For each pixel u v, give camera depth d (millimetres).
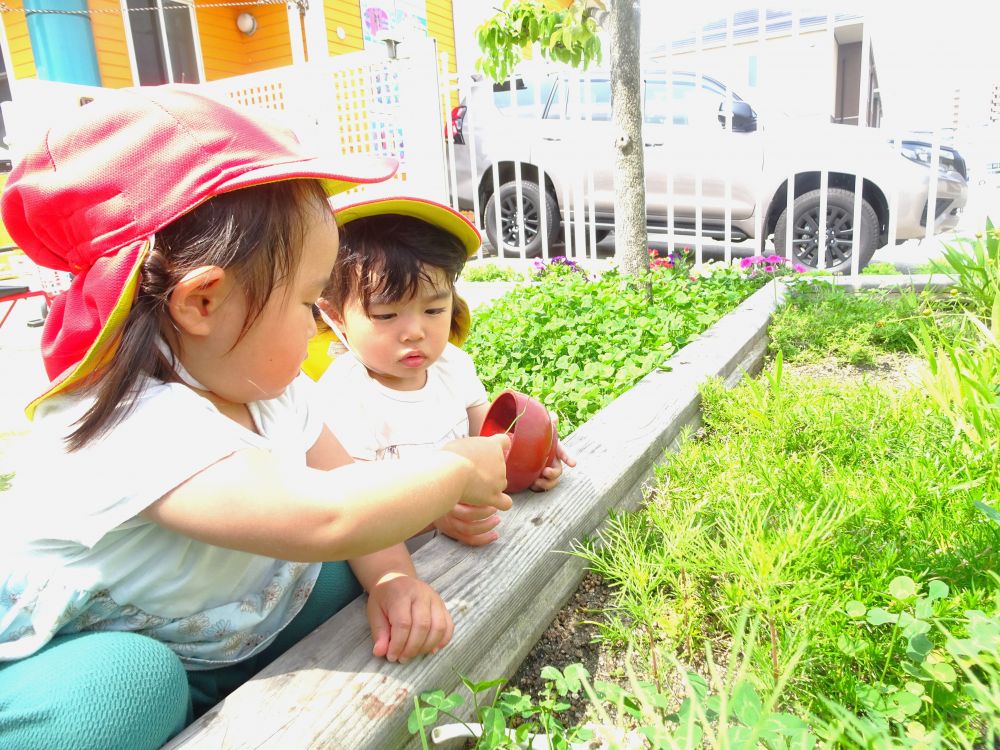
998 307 2850
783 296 4465
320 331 1873
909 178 6281
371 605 1213
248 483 977
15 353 5566
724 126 7023
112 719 936
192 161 971
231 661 1218
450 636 1189
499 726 1043
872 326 3693
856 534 1530
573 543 1635
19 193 1006
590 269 5852
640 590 1381
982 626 1106
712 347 3115
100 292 958
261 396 1106
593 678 1393
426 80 6223
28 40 8883
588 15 4664
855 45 14664
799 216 6676
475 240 1738
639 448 2008
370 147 6734
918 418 2158
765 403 2389
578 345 3209
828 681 1189
